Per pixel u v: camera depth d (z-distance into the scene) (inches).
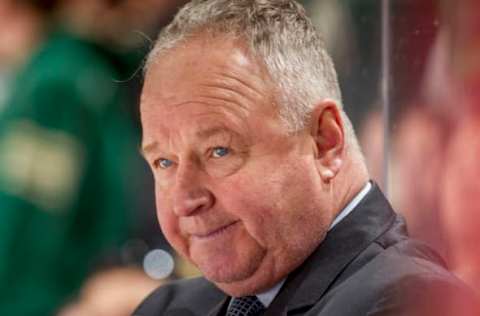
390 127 148.4
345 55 197.0
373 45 195.0
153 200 211.2
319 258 141.6
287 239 137.9
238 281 141.2
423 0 129.6
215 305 167.0
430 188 102.9
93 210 144.6
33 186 139.3
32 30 151.8
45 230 139.3
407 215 138.3
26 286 138.5
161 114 137.9
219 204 135.9
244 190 134.3
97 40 148.4
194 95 134.8
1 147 141.0
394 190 148.0
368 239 141.2
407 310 110.8
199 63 136.3
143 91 141.6
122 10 150.7
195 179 136.2
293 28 139.5
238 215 135.5
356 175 146.4
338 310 130.4
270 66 135.5
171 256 212.1
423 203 117.3
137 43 152.5
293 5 142.3
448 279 116.5
